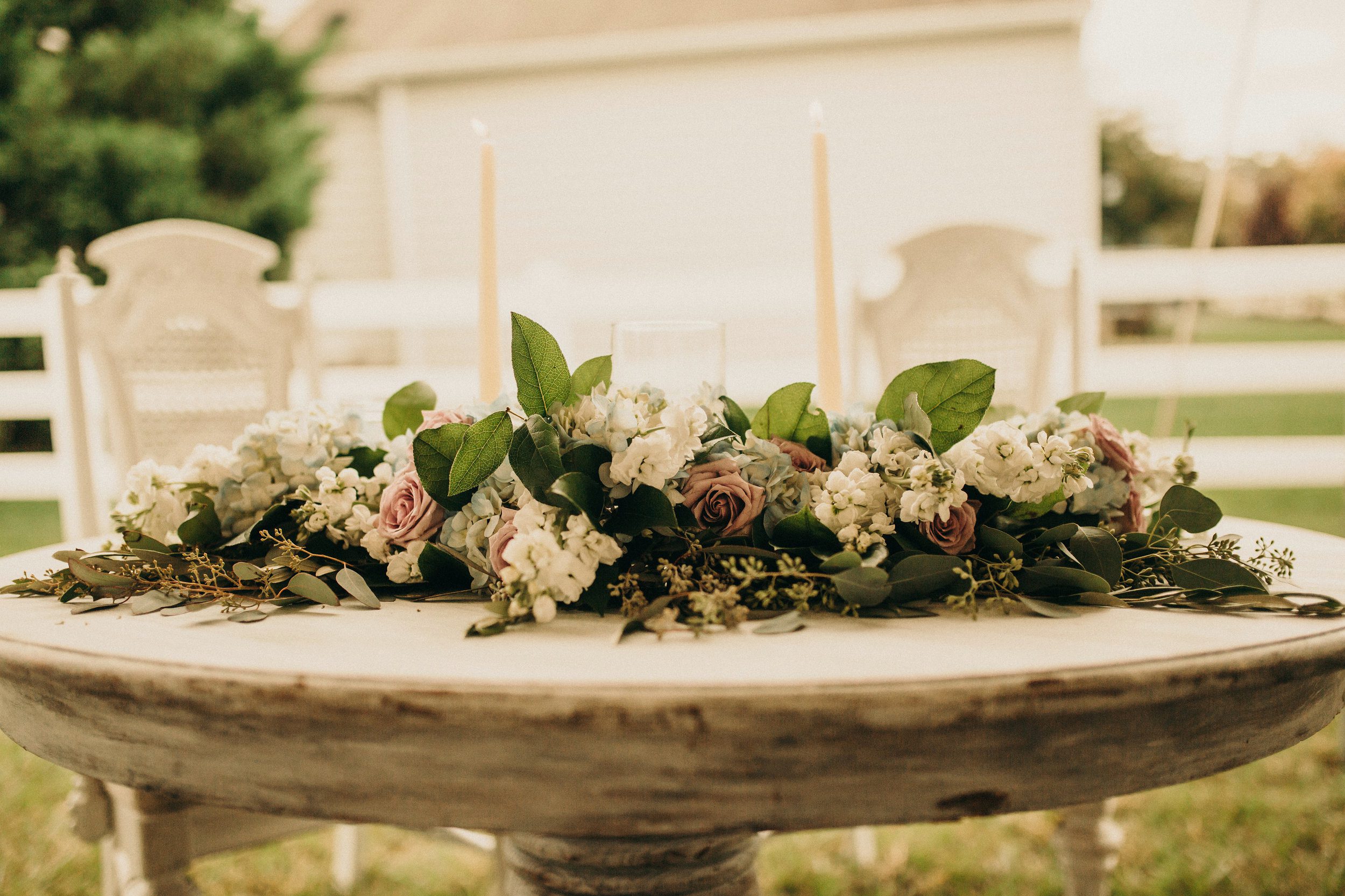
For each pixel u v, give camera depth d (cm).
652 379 155
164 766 127
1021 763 122
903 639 133
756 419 153
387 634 136
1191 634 133
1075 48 1027
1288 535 179
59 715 131
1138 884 279
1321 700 133
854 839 288
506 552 137
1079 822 217
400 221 1152
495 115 1125
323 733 123
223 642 133
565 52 1088
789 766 120
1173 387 418
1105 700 122
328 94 1196
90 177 1060
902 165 1065
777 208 1088
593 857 147
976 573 145
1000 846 307
